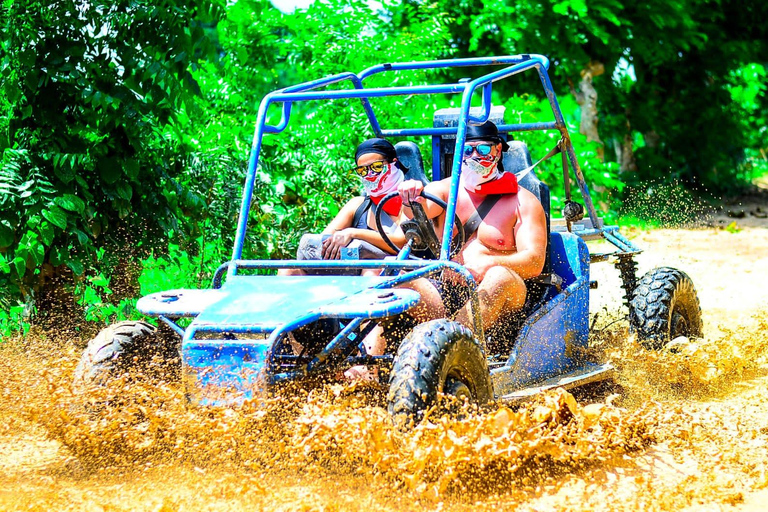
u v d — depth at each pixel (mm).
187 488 3312
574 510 3211
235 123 8211
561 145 5258
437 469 3158
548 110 15266
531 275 4410
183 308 3578
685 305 5605
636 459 3865
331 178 7695
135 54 5660
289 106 4527
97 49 5672
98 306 5879
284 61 10148
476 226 4551
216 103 8672
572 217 5391
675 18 16203
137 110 5609
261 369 3240
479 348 3572
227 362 3281
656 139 20250
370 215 4695
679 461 3828
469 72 16516
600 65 16750
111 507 3133
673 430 4152
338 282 3689
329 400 3396
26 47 5387
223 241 6609
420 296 3596
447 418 3115
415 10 11969
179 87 5750
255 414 3176
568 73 15703
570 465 3729
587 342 4879
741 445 4004
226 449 3338
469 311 4082
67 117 5641
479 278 4328
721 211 18000
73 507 3180
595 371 4633
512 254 4453
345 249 4242
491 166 4492
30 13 5457
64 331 5551
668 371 5027
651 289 5426
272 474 3387
